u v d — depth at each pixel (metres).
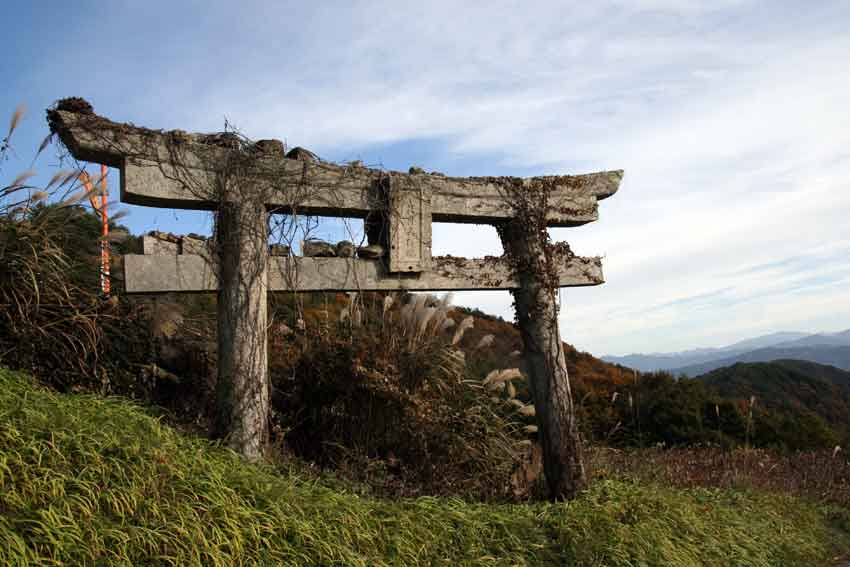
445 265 6.67
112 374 5.97
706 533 6.46
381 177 6.39
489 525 5.28
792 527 8.00
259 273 5.64
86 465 3.65
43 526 3.11
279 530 4.04
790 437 14.42
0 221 5.30
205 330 7.50
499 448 7.41
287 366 7.11
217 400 5.47
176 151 5.40
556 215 7.20
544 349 6.97
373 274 6.33
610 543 5.39
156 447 4.13
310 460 6.56
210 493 3.96
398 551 4.41
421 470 6.65
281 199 5.83
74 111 5.12
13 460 3.40
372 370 6.66
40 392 4.43
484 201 6.89
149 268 5.30
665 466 9.30
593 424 12.98
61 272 5.54
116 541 3.31
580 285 7.33
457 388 7.49
